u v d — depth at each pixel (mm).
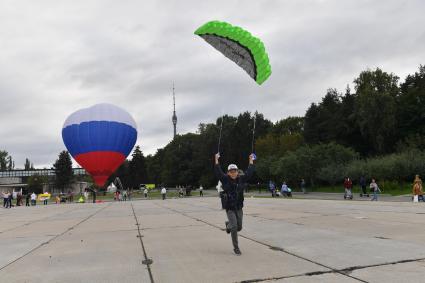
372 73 75375
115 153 44375
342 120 74812
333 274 5578
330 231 10070
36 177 132250
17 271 6910
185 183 116125
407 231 9562
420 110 65375
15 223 17938
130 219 17016
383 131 65562
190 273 6078
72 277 6258
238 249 7422
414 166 42594
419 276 5297
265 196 46219
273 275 5676
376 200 26906
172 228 12531
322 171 52750
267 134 94500
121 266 6891
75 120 44531
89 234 11961
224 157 94438
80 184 141875
